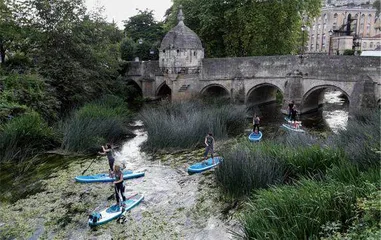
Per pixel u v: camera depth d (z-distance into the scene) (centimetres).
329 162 1180
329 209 792
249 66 3066
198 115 2092
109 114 2200
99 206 1208
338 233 680
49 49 2589
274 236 747
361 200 746
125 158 1739
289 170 1230
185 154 1770
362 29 7494
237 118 2259
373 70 2405
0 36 2536
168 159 1705
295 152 1279
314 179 1122
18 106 1878
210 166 1532
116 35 3903
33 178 1459
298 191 904
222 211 1130
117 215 1114
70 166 1599
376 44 6128
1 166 1575
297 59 2823
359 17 7450
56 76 2477
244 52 3747
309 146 1345
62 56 2584
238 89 3103
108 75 3234
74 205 1216
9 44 2652
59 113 2334
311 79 2764
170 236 1002
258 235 761
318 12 3888
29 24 2597
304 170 1202
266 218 823
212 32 3653
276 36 3562
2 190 1343
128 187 1373
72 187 1368
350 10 7375
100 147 1820
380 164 986
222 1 3569
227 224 1044
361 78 2458
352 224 721
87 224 1084
